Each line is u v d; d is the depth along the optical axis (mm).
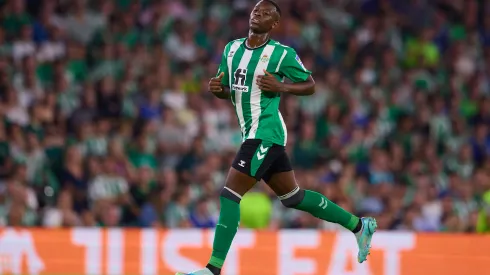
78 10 60531
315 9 66938
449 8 70562
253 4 64688
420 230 47281
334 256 35406
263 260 35562
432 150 55062
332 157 52219
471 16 70562
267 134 25188
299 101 57094
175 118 52531
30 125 50312
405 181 51406
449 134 59375
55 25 59406
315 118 56219
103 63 57562
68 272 35625
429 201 49188
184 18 63562
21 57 56062
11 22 58000
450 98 62531
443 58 67062
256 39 25516
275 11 25516
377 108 58344
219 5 65000
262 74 25203
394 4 68562
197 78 58125
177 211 44750
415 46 65750
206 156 50406
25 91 53281
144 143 50531
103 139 50156
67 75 55625
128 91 54719
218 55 60906
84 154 49312
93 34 59844
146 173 47062
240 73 25406
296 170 48125
